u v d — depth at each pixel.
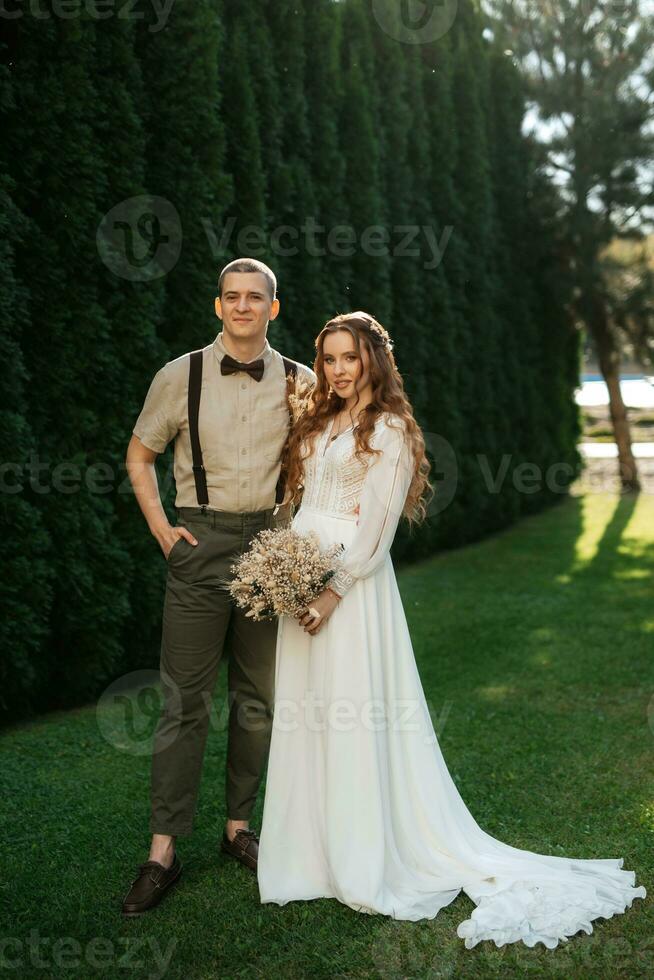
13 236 3.63
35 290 3.87
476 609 5.97
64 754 3.54
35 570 3.77
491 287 9.18
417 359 7.73
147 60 4.48
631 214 10.56
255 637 2.64
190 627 2.55
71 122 3.87
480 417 8.92
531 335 10.31
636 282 10.48
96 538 4.08
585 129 10.23
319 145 6.34
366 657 2.40
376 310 6.92
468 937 2.17
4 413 3.62
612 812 2.93
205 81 4.64
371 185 6.83
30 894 2.46
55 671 4.14
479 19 9.43
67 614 4.02
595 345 11.70
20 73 3.73
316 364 2.55
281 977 2.05
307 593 2.34
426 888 2.40
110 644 4.18
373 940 2.20
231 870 2.61
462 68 8.70
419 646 5.10
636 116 10.27
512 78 9.98
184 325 4.73
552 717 3.91
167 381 2.58
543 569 7.33
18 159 3.75
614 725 3.79
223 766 3.43
